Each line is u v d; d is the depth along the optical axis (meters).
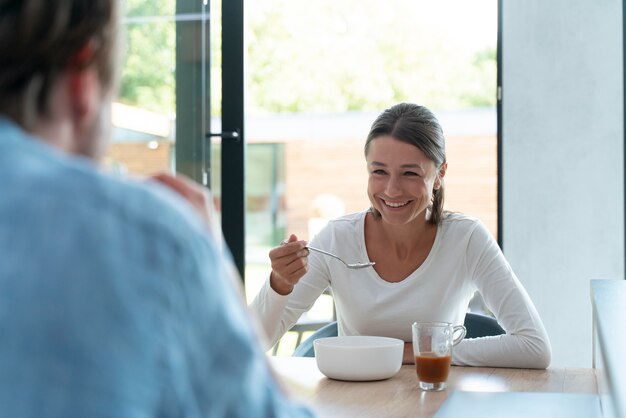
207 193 0.70
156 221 0.47
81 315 0.43
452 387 1.45
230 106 2.99
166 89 2.87
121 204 0.47
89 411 0.42
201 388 0.47
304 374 1.56
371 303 1.96
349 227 2.05
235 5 2.97
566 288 3.06
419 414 1.24
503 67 3.09
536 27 3.07
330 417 1.22
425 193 1.89
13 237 0.45
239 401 0.49
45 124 0.53
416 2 7.88
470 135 8.12
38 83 0.52
